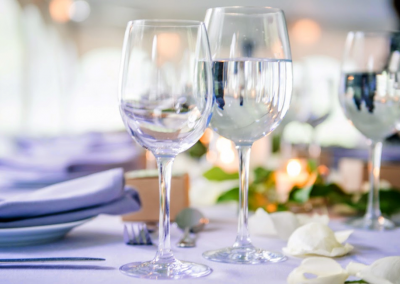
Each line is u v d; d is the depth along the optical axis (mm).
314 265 608
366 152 1932
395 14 2668
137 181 1086
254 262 725
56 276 647
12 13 4281
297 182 1215
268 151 2088
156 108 650
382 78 996
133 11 7078
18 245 820
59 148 1816
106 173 953
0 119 4297
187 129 657
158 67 649
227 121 744
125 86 655
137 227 892
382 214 1150
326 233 779
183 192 1097
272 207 1148
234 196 1198
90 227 1002
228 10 757
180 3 8289
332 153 1967
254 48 750
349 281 611
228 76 731
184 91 652
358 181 1460
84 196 862
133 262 720
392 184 1376
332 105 1988
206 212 1209
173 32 652
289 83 761
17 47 4355
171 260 702
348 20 9469
